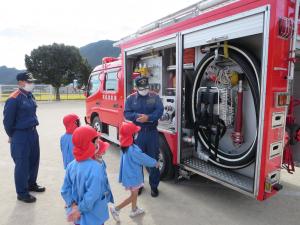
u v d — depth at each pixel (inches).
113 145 284.8
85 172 79.0
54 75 1113.4
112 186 170.7
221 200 149.3
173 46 161.8
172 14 155.3
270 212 136.1
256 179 112.6
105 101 256.5
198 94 153.1
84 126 83.1
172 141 161.5
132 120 148.2
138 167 126.7
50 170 202.4
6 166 213.3
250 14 107.8
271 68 103.0
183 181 176.4
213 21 124.6
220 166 145.6
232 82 137.5
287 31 103.3
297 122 153.0
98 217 84.9
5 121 139.6
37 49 1115.3
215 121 143.7
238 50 127.6
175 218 129.7
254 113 132.3
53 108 706.8
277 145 112.4
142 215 132.5
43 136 336.5
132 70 209.5
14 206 143.2
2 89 970.1
